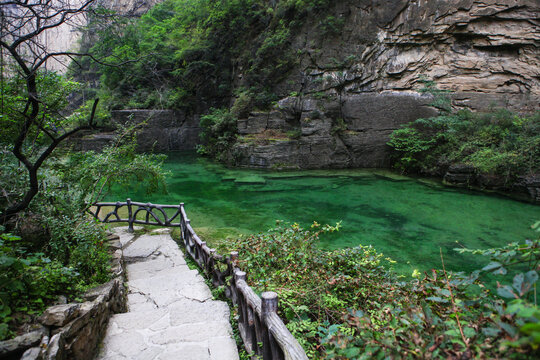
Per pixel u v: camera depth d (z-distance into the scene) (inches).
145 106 857.5
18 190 165.9
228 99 857.5
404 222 325.1
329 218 340.5
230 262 159.0
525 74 542.6
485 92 563.8
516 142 445.4
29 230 159.9
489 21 549.3
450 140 520.1
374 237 285.3
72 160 212.7
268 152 618.8
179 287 172.2
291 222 327.3
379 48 618.5
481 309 73.9
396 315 77.6
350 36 636.1
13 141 177.5
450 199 406.6
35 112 143.0
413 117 582.2
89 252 155.6
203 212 364.5
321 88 642.2
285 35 676.7
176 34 845.8
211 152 754.8
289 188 477.4
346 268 158.1
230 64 832.9
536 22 528.1
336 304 126.1
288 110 651.5
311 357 96.3
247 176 555.2
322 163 619.2
